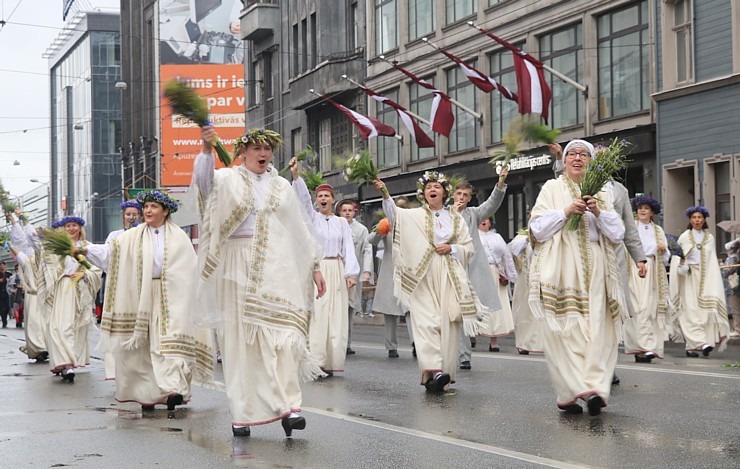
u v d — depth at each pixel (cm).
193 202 783
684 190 2556
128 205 1295
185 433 813
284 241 795
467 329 1049
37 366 1540
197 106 761
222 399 1043
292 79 4528
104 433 820
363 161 1069
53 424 876
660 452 698
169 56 5734
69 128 11212
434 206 1080
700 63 2469
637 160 2666
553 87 2988
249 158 802
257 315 775
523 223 3194
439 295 1062
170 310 970
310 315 809
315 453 713
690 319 1549
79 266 1348
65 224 1375
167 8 5734
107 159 10206
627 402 940
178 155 5216
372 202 3916
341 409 943
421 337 1060
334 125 4328
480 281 1218
